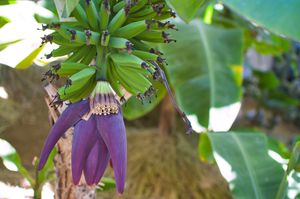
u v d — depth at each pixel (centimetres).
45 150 194
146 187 458
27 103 504
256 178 283
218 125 303
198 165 513
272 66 885
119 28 204
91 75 198
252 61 862
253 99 784
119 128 193
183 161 512
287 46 537
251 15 203
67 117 195
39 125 490
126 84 201
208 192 471
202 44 339
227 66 332
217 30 355
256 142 301
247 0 206
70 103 200
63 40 204
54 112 228
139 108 354
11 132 471
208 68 325
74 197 249
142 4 205
